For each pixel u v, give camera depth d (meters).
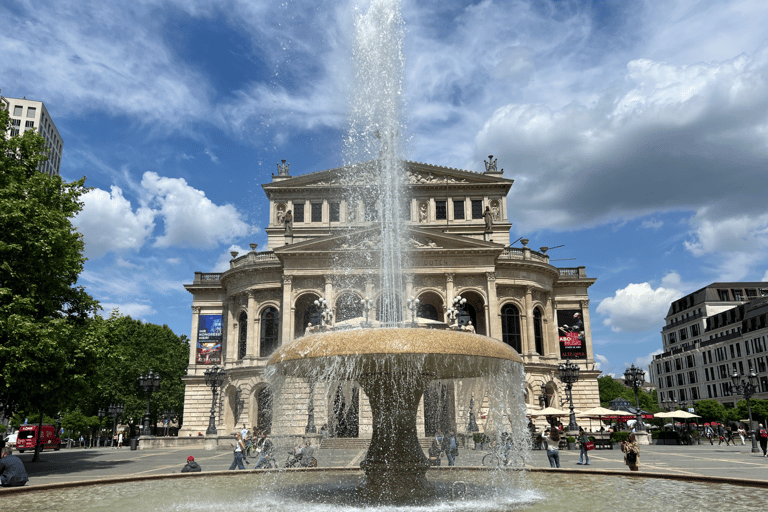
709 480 13.74
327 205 61.75
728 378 94.50
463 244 50.84
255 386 51.25
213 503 11.50
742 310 92.69
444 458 23.62
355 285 50.16
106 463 28.12
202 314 59.50
